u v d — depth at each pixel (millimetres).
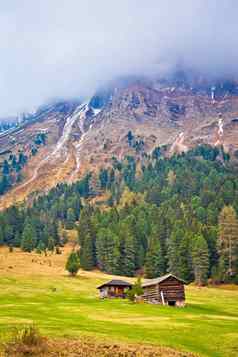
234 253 145875
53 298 94938
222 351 41500
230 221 149250
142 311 76125
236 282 140750
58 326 48531
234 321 64125
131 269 162250
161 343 42312
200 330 52031
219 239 151375
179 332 50500
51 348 32000
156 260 156500
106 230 172625
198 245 144875
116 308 79375
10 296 94062
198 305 95062
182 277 148875
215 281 144250
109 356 31984
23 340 31312
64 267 159000
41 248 197500
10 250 191500
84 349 33094
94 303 87625
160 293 93188
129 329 51469
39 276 131125
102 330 48531
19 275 129750
